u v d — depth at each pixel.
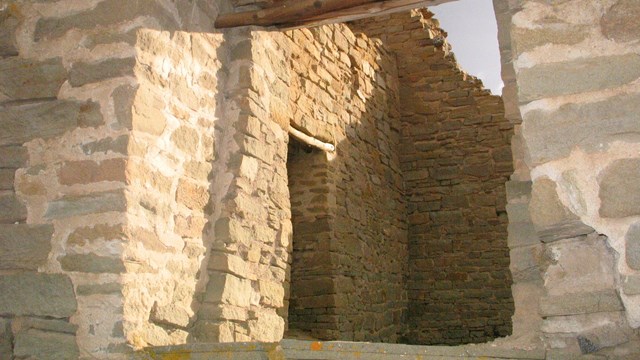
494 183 8.77
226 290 3.57
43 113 3.23
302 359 2.52
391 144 8.77
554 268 2.38
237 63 4.05
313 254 6.15
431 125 9.22
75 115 3.16
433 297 8.70
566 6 2.43
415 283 8.81
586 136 2.31
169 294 3.24
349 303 6.39
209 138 3.74
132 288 2.95
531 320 2.79
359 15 4.03
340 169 6.73
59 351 2.93
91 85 3.18
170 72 3.40
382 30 9.71
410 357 2.38
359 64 7.82
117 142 3.05
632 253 2.20
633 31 2.33
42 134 3.21
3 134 3.28
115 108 3.10
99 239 2.96
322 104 6.53
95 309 2.91
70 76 3.23
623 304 2.22
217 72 3.90
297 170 6.45
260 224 4.05
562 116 2.36
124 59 3.15
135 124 3.08
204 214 3.63
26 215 3.15
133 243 2.99
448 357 2.36
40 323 3.00
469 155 8.97
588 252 2.33
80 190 3.06
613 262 2.28
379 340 7.22
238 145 3.88
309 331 5.99
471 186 8.87
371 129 7.96
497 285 8.45
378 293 7.41
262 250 4.06
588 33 2.38
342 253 6.39
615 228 2.24
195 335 3.45
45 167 3.17
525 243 2.91
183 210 3.43
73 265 2.99
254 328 3.84
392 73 9.22
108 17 3.23
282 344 2.56
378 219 7.77
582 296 2.29
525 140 2.41
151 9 3.27
